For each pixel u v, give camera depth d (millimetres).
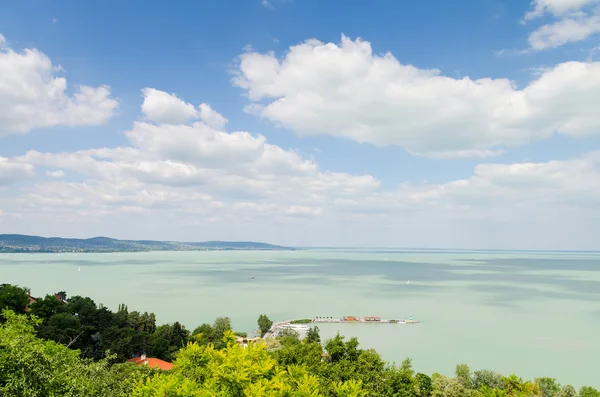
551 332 176000
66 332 81500
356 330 181875
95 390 26203
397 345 154000
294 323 198125
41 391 22266
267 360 28438
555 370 123312
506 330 181500
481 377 82688
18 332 33688
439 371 121375
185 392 22719
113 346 85750
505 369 123938
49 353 34031
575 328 183875
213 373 25016
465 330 181125
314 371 50594
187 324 183250
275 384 25406
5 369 22109
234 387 24312
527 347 150875
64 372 25484
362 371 51656
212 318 199875
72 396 23625
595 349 148500
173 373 29078
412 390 51812
